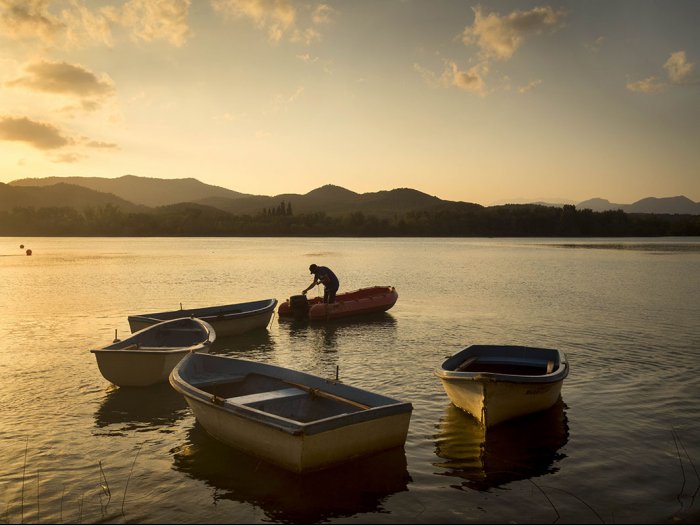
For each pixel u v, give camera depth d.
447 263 60.22
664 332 20.19
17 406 11.89
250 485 8.28
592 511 7.55
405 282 39.50
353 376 14.22
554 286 36.66
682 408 11.58
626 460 9.12
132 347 13.84
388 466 8.91
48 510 7.64
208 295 31.61
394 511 7.59
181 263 58.91
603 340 18.73
